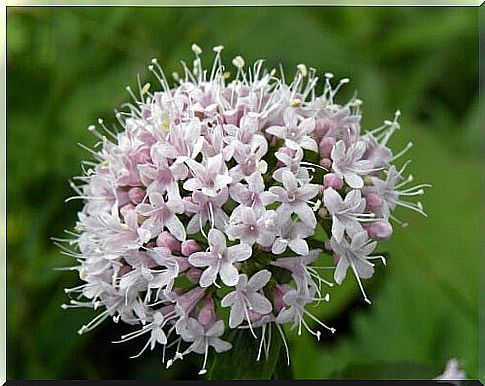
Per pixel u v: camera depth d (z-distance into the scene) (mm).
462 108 186
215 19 177
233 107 107
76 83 174
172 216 98
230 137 100
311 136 106
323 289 138
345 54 182
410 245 152
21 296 156
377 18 196
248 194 96
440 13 193
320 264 124
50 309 152
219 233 96
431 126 181
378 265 112
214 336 100
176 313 101
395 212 153
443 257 150
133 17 177
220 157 97
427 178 156
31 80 178
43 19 177
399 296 154
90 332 152
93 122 165
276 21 178
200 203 97
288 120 103
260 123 103
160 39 176
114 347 153
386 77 189
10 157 170
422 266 152
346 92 176
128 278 100
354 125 109
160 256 98
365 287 155
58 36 178
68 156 166
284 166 102
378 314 155
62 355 151
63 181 164
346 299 140
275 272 102
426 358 150
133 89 167
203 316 99
